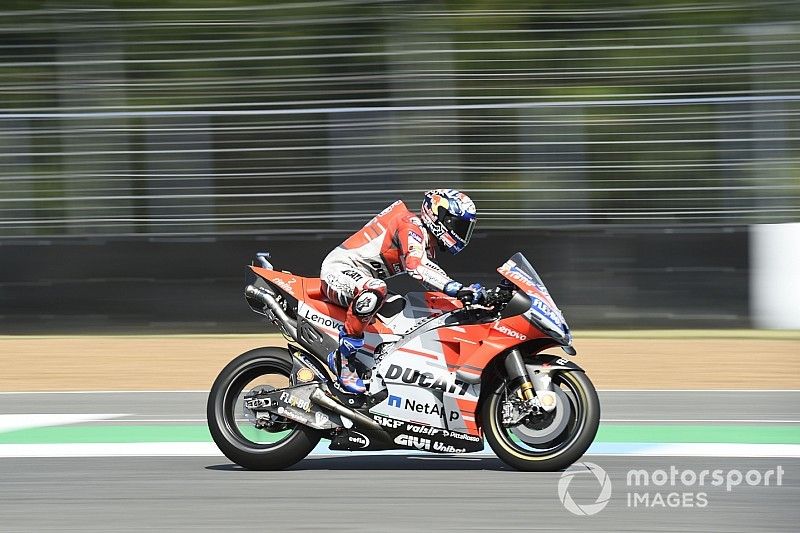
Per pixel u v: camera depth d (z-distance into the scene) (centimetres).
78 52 4394
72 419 2683
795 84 4056
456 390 2025
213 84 4325
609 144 3881
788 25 4081
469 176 3928
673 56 4122
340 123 3950
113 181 4012
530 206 3912
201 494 1916
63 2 4522
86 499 1902
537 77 4184
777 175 3831
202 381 3197
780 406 2762
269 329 3956
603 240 3856
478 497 1867
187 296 3981
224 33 4341
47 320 4028
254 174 3984
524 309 1978
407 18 4238
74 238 4009
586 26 4312
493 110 3906
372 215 3953
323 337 2081
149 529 1703
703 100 3847
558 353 3531
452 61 4191
